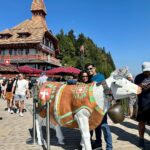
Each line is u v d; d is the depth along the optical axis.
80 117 3.00
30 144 3.94
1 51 29.30
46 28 32.53
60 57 41.34
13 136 4.49
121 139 4.18
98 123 3.00
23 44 28.45
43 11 34.91
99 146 3.59
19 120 6.14
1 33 29.67
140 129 3.74
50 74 15.55
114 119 2.92
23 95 6.90
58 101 3.24
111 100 2.93
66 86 3.31
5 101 11.15
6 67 16.84
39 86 3.80
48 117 3.39
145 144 3.90
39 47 28.95
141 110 3.58
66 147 3.74
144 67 3.54
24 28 30.25
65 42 48.81
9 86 7.61
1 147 3.81
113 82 2.81
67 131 4.77
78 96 3.02
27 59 28.41
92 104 2.94
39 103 3.68
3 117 6.61
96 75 3.41
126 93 2.79
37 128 3.91
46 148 3.71
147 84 3.44
